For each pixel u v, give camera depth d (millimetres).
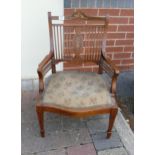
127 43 2289
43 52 2205
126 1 2041
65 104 1396
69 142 1597
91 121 1795
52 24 1656
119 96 2113
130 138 1641
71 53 1748
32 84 2252
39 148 1543
